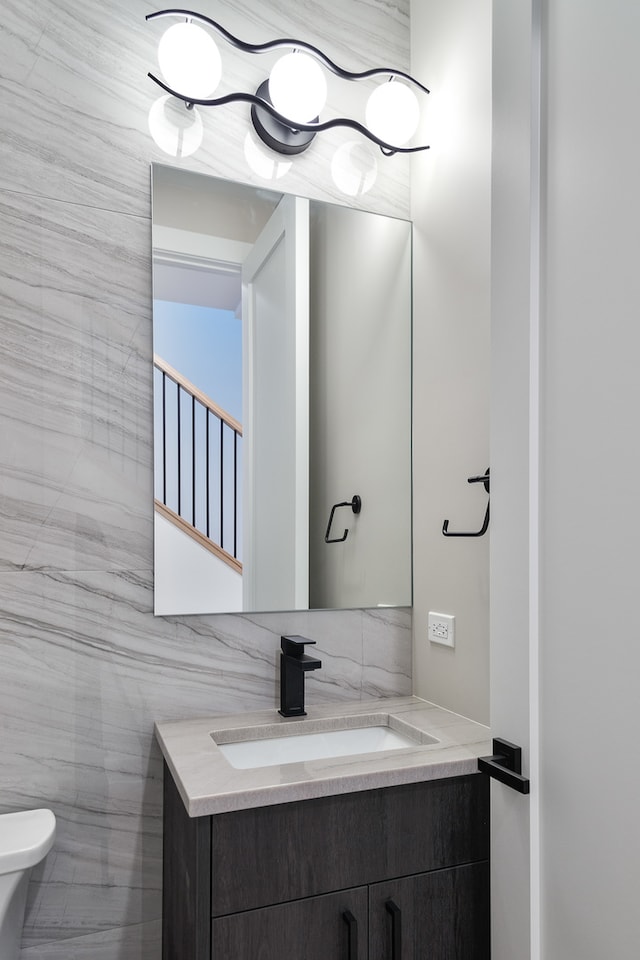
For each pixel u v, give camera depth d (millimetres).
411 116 1693
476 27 1549
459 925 1264
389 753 1294
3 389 1399
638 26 895
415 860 1232
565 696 1014
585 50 984
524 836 1079
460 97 1608
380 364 1771
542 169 1075
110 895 1441
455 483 1613
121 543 1485
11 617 1393
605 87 948
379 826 1204
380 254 1779
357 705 1670
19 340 1413
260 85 1659
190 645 1536
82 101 1485
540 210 1078
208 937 1078
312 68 1561
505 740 1127
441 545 1660
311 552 1670
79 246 1469
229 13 1647
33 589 1410
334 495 1701
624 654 910
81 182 1476
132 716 1482
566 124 1021
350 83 1780
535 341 1083
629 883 889
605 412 951
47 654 1418
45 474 1428
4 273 1404
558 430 1039
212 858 1084
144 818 1476
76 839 1421
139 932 1457
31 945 1379
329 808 1167
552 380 1053
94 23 1505
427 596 1716
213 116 1618
